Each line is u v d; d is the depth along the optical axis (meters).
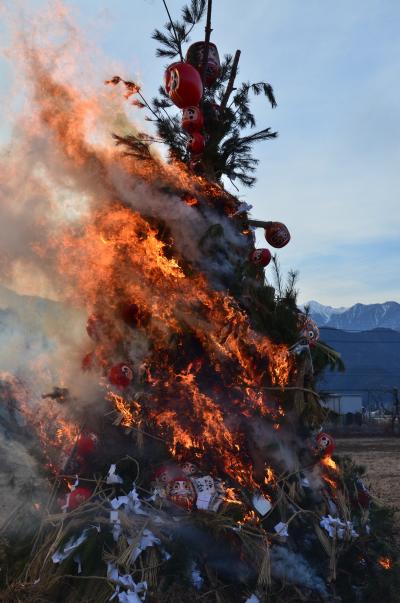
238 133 5.73
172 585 4.19
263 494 4.77
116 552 4.31
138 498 4.61
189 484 4.58
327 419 5.26
